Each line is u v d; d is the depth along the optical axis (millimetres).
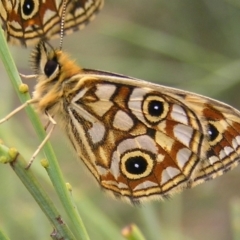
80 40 266
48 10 161
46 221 197
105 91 165
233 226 181
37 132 151
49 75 164
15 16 159
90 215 186
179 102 163
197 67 244
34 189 149
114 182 167
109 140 166
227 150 164
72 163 221
